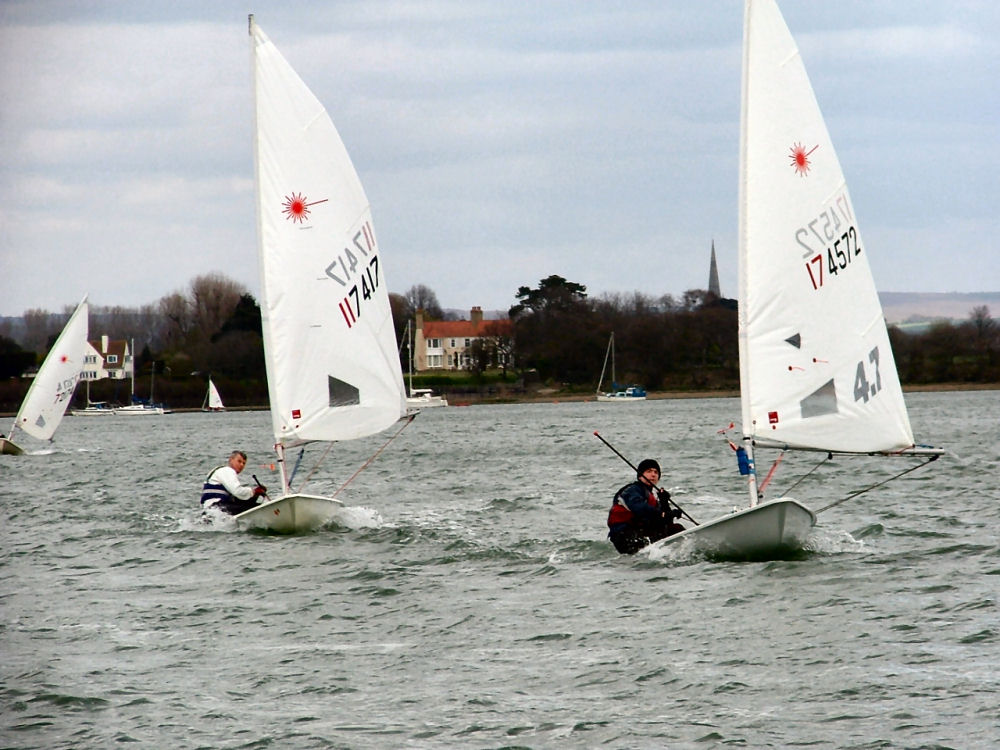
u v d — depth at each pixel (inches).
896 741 745.0
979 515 1679.4
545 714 812.6
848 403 1244.5
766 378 1226.0
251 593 1213.7
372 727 793.6
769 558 1290.6
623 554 1358.3
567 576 1264.8
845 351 1245.1
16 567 1407.5
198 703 846.5
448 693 860.0
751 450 1250.6
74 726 803.4
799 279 1230.9
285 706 839.7
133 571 1360.7
